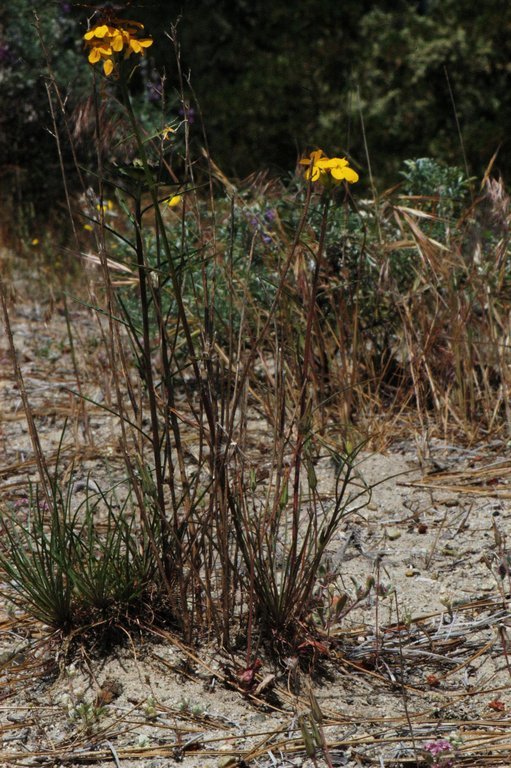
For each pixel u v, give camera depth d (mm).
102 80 2537
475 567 3061
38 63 7742
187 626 2572
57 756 2207
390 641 2652
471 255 4387
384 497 3576
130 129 2564
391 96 9602
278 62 9695
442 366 4352
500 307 4504
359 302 4594
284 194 4758
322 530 2547
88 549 2729
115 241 5734
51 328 5742
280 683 2465
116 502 3502
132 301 4812
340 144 9602
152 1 9391
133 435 2656
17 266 6840
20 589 2758
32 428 2615
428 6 10242
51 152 7824
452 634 2688
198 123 9820
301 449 2576
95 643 2615
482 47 9539
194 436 4082
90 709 2348
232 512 2492
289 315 4199
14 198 7922
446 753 2148
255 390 4270
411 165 5047
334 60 9742
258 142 9797
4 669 2553
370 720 2307
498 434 4090
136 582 2668
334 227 4570
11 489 3703
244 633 2629
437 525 3359
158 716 2342
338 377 4277
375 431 4055
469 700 2396
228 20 9789
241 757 2180
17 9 7871
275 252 4418
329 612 2660
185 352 4750
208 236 4605
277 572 2887
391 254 4680
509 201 4434
